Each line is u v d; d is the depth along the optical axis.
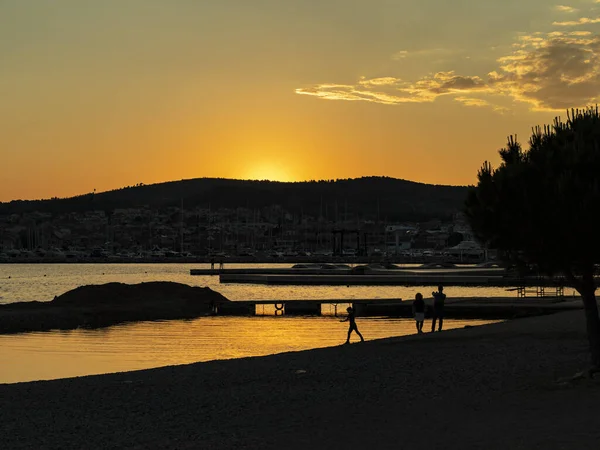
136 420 17.88
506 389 20.03
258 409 18.72
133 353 40.16
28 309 62.81
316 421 17.06
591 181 19.33
